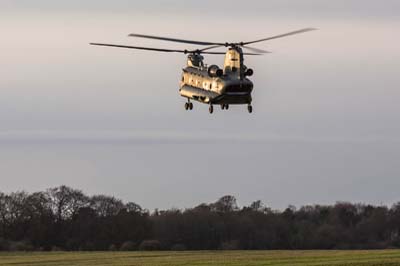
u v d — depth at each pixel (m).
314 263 187.62
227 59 147.00
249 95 146.25
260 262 199.12
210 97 147.62
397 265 177.38
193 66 155.25
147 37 143.62
